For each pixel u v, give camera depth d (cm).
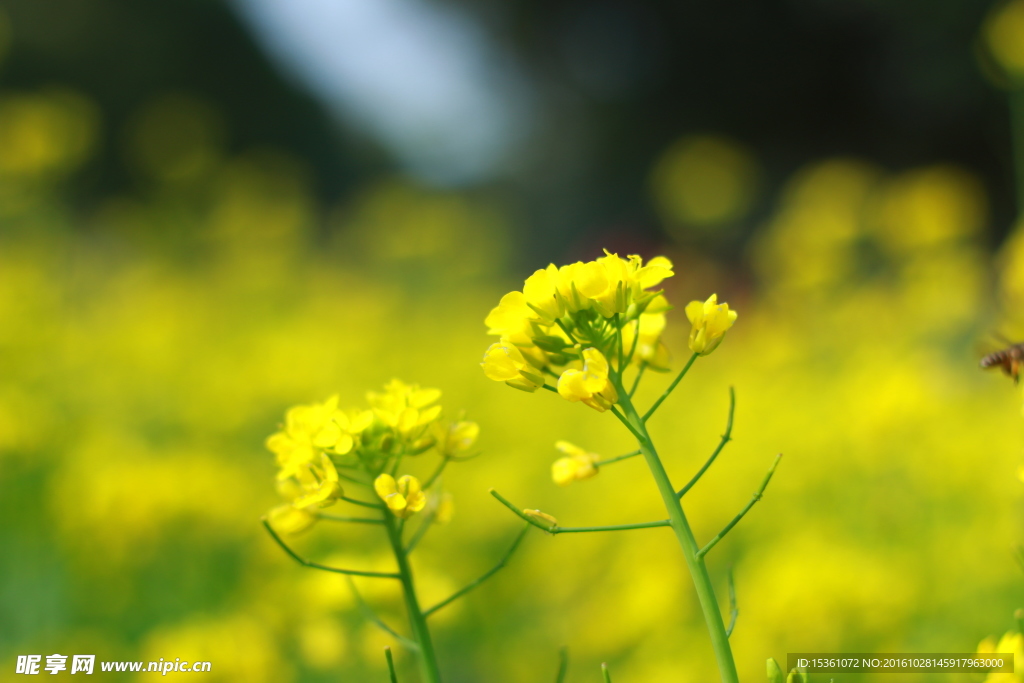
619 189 3073
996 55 830
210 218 1334
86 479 475
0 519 461
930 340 867
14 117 1073
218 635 326
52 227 1124
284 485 228
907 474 504
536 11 3244
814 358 880
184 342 985
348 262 1716
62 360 832
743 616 394
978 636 359
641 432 192
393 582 324
